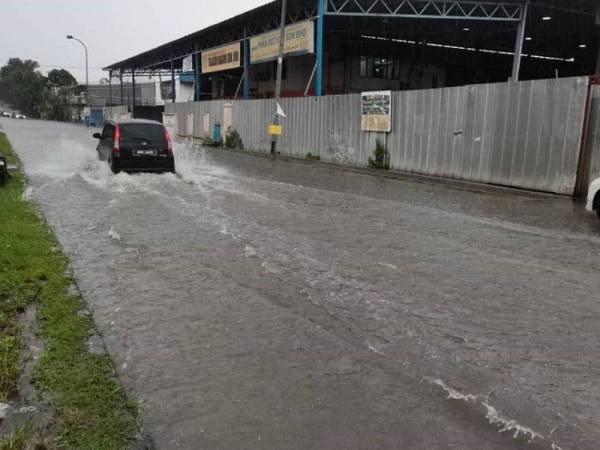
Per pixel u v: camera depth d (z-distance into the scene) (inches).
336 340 172.7
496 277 241.8
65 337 166.7
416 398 139.0
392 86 1492.4
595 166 482.6
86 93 3070.9
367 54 1425.9
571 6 978.1
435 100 633.0
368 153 748.0
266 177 616.4
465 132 595.5
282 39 912.9
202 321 186.2
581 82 475.2
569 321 191.6
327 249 284.0
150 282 225.5
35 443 114.3
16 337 163.8
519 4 940.0
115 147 557.3
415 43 1364.4
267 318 189.8
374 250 284.8
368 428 125.7
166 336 173.6
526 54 1524.4
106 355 156.9
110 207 389.7
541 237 325.7
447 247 295.6
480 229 346.6
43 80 4045.3
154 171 574.6
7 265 229.6
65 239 292.4
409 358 161.0
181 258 261.3
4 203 366.0
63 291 207.3
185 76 1982.0
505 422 128.4
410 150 676.1
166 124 1566.2
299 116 910.4
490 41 1338.6
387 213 398.0
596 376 151.3
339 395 140.2
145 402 135.0
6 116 3917.3
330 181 599.2
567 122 489.4
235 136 1160.8
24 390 135.7
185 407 133.3
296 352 164.2
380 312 196.4
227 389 142.3
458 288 225.3
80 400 132.4
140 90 3075.8
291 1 998.4
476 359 160.9
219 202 422.0
